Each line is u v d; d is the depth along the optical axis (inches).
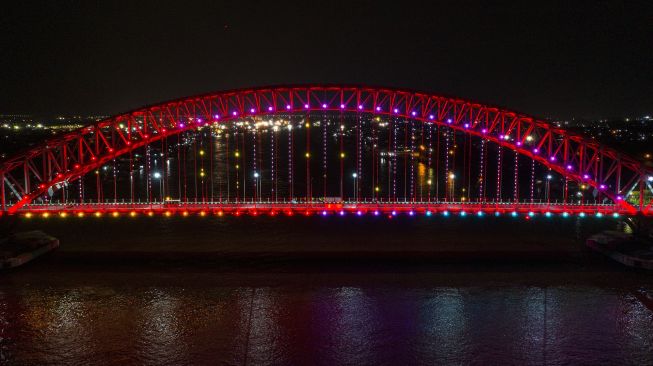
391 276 1567.4
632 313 1327.5
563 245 1892.2
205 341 1216.8
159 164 5477.4
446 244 1910.7
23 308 1350.9
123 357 1146.7
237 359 1138.0
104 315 1326.3
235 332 1244.5
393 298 1421.0
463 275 1574.8
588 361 1141.1
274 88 2329.0
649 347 1183.6
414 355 1169.4
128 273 1592.0
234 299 1408.7
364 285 1505.9
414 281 1521.9
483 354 1173.1
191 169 5073.8
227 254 1784.0
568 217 2378.2
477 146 5073.8
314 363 1137.4
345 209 1995.6
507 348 1192.8
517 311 1346.0
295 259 1726.1
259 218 2399.1
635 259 1589.6
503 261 1701.5
